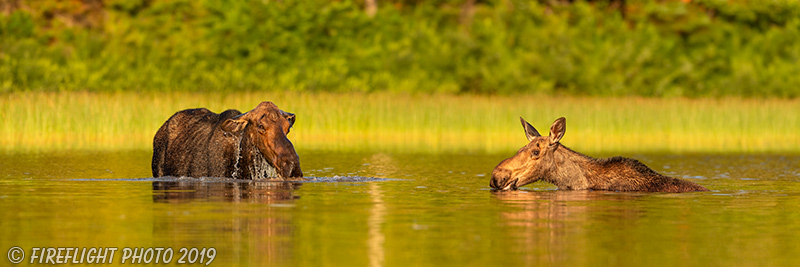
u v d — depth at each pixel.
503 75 55.50
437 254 8.41
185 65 50.06
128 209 11.20
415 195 13.05
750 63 61.06
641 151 27.44
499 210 11.30
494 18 62.81
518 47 60.81
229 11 55.72
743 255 8.41
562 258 8.26
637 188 13.68
